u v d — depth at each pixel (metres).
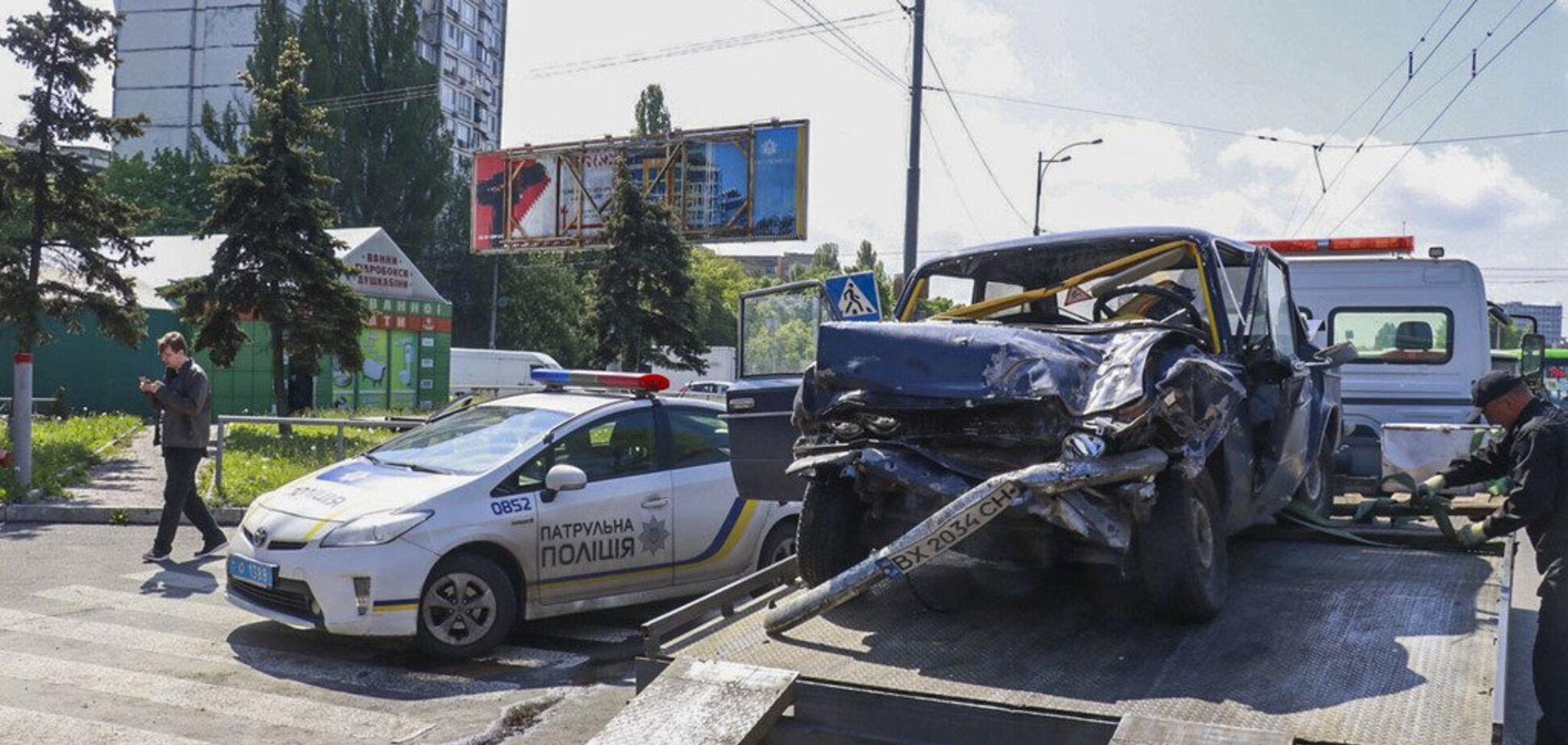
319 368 24.31
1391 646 4.26
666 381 8.66
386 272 38.94
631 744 3.70
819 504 5.27
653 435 8.52
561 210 44.44
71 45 18.50
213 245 38.34
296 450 18.08
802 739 3.87
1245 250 6.33
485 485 7.63
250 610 7.54
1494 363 18.94
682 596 8.71
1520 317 19.64
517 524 7.63
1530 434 5.08
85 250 18.92
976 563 5.62
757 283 93.44
